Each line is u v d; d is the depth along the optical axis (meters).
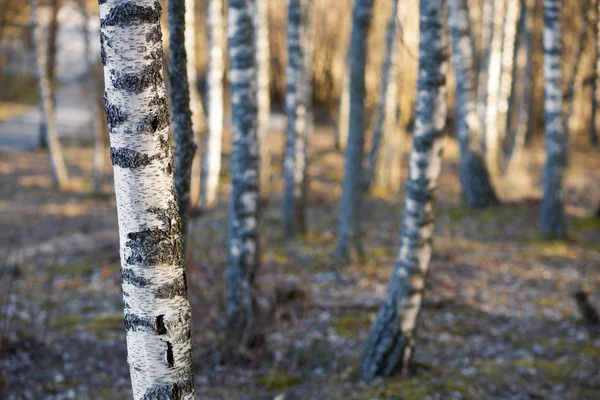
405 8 16.45
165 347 2.71
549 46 11.62
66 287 9.65
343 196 10.41
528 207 14.73
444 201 15.80
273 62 30.66
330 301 8.71
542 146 23.97
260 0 14.42
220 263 8.05
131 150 2.61
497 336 7.70
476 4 24.08
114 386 6.39
